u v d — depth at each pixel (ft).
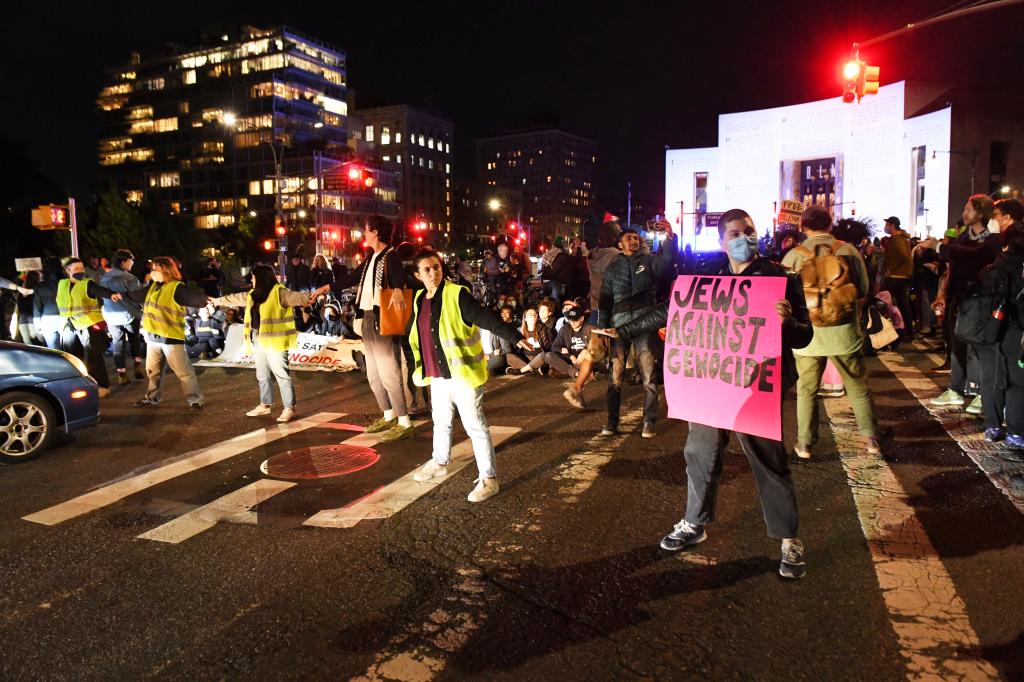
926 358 35.53
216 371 39.22
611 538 14.33
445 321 16.65
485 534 14.75
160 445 23.06
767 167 245.86
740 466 18.84
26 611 12.04
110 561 13.97
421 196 477.77
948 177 207.31
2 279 37.32
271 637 10.99
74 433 25.00
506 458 20.24
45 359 22.36
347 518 15.88
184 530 15.49
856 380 18.83
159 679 9.99
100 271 45.70
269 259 298.56
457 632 10.98
